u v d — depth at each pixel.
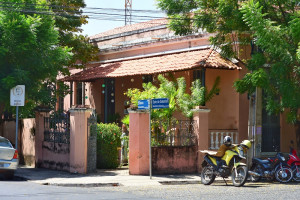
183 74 23.67
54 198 12.02
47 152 20.19
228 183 16.33
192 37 23.77
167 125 18.34
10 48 20.12
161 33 26.03
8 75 20.09
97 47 29.84
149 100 16.77
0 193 12.80
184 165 18.22
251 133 18.95
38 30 20.62
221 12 18.59
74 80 27.56
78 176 17.19
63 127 19.22
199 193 13.34
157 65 23.75
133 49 27.52
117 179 16.34
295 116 18.47
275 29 16.69
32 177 17.06
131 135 17.64
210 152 15.94
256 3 16.59
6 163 16.41
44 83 24.05
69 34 28.91
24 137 22.30
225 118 22.06
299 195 13.02
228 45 20.44
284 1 17.94
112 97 28.52
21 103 18.89
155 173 17.72
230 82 21.95
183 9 20.59
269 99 17.95
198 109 18.45
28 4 21.23
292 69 17.52
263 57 17.81
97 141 19.53
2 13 20.11
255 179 16.95
